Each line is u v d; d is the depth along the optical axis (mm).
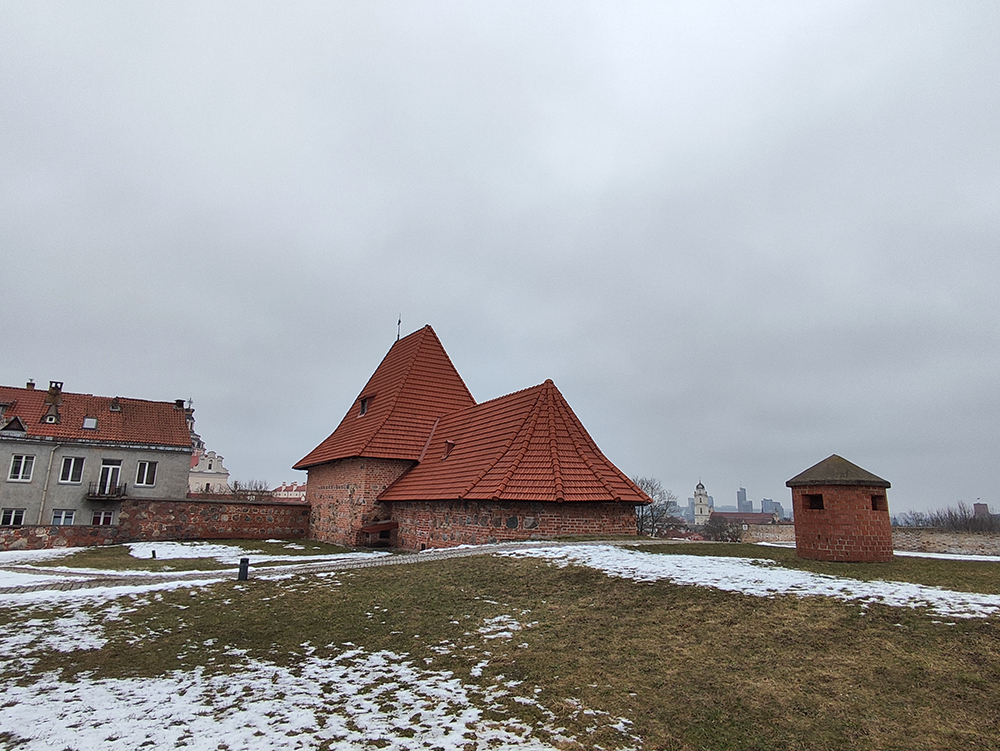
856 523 12930
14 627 9789
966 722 5816
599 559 13617
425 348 29594
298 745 5719
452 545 19953
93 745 5695
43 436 38531
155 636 9352
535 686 7117
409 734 5957
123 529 25438
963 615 8266
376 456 24688
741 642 8031
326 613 10570
